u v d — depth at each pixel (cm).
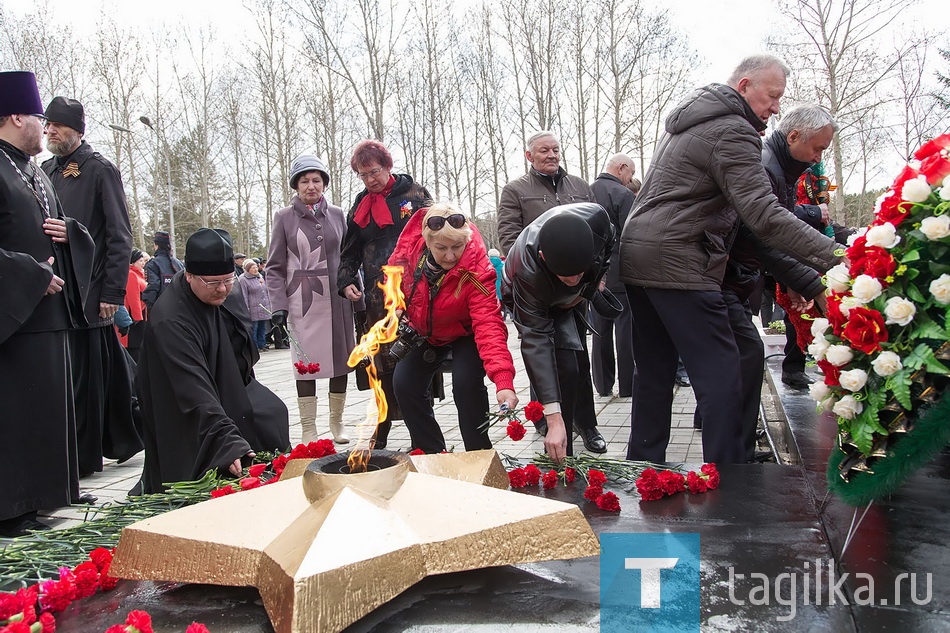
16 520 363
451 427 598
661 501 251
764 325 1259
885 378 200
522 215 534
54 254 393
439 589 180
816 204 491
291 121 3319
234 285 405
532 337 304
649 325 369
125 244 491
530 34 2950
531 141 529
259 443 383
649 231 341
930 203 201
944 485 255
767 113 334
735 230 352
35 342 368
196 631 145
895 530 213
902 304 194
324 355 539
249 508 191
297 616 146
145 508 267
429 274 339
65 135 482
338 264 546
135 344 799
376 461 203
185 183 4784
